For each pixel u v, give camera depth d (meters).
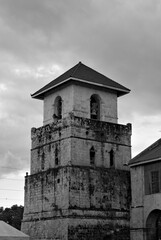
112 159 60.94
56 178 57.50
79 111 60.16
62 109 61.69
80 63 65.81
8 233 38.81
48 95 64.94
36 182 61.25
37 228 58.88
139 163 55.22
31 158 63.91
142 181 55.06
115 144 61.53
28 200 62.19
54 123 60.72
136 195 55.69
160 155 52.00
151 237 53.78
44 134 62.28
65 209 54.59
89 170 57.44
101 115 62.34
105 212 57.19
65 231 53.69
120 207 58.84
